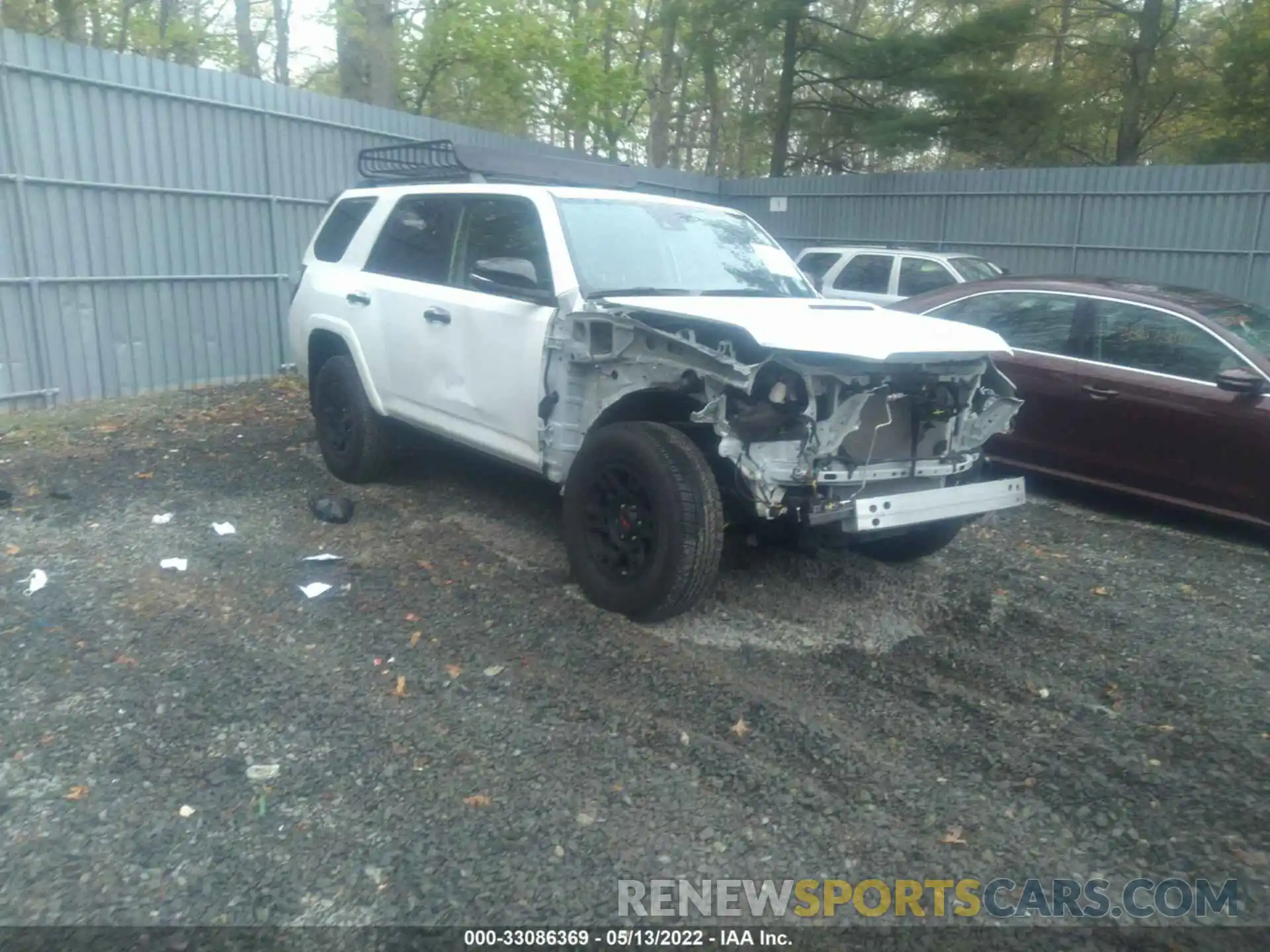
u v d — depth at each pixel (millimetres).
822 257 14055
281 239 11930
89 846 3096
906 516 4523
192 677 4148
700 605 5047
